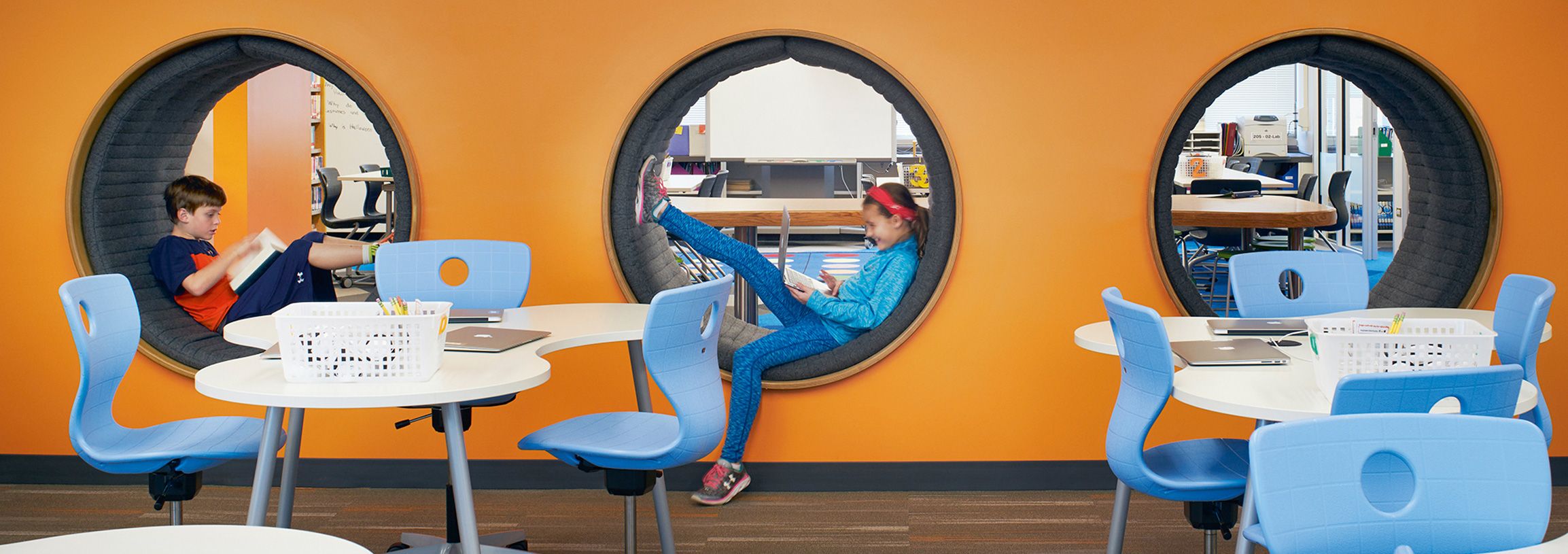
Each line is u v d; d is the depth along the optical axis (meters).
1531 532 1.44
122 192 4.20
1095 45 3.86
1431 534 1.45
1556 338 3.92
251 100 7.20
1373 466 1.85
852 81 9.05
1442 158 4.09
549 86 3.95
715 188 9.23
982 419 4.00
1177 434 4.00
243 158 7.05
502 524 3.70
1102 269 3.93
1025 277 3.94
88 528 3.65
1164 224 3.88
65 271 4.04
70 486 4.10
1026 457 4.02
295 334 2.23
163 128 4.27
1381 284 4.34
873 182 10.35
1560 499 3.83
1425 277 4.11
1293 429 1.43
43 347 4.07
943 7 3.86
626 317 3.17
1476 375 1.85
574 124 3.96
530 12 3.92
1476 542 1.44
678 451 2.66
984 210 3.93
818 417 4.02
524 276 3.60
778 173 10.89
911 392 4.00
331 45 3.94
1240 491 2.44
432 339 2.26
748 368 3.86
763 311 7.73
